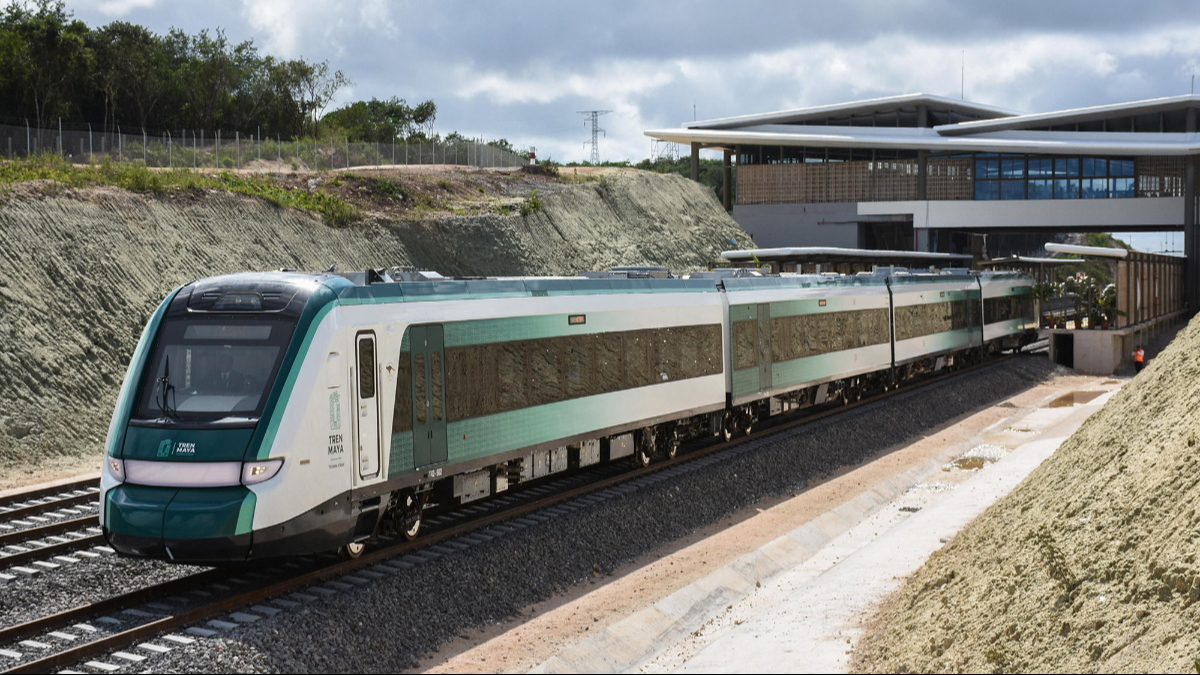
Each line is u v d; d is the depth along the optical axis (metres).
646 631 13.28
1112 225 65.69
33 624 11.35
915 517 18.45
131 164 35.50
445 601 13.31
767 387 26.02
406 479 14.42
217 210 32.84
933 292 38.88
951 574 12.73
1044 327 56.19
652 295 21.47
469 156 59.91
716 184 117.19
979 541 13.58
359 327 13.54
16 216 25.88
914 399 32.59
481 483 16.67
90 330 25.00
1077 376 45.16
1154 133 64.50
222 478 12.03
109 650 10.81
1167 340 53.50
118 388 24.42
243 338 12.84
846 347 30.91
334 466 12.95
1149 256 52.44
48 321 24.19
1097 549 10.70
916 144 65.69
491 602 13.84
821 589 14.46
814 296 28.95
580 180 57.75
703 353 23.17
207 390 12.61
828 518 19.61
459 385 15.70
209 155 45.38
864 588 14.21
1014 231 72.81
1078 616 9.77
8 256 24.70
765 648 12.01
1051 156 66.38
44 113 53.97
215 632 11.22
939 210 67.62
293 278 13.49
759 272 27.31
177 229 30.61
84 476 19.88
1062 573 10.58
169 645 10.97
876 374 34.50
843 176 70.38
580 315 18.98
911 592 13.10
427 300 15.12
